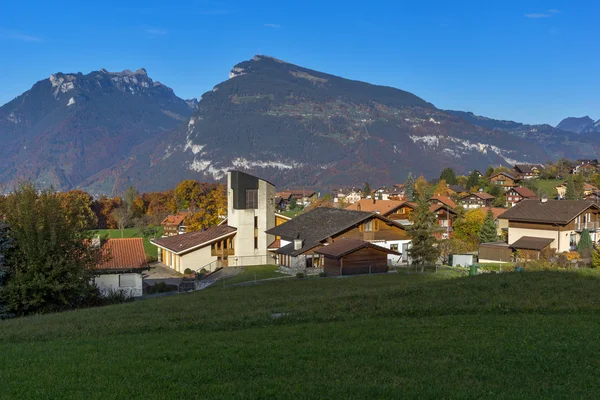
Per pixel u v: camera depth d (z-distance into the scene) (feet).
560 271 112.98
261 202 216.13
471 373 46.52
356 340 59.52
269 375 47.29
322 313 77.41
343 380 45.03
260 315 77.30
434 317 72.79
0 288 106.63
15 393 44.06
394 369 48.14
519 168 600.80
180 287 157.79
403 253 201.87
